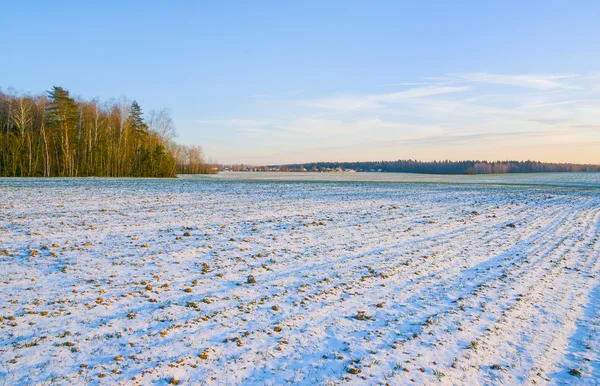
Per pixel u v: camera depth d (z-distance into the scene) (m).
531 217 24.50
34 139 58.59
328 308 8.41
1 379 5.09
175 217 19.19
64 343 6.20
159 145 71.19
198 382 5.37
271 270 11.04
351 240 15.63
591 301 9.40
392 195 36.69
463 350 6.71
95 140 62.50
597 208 30.28
